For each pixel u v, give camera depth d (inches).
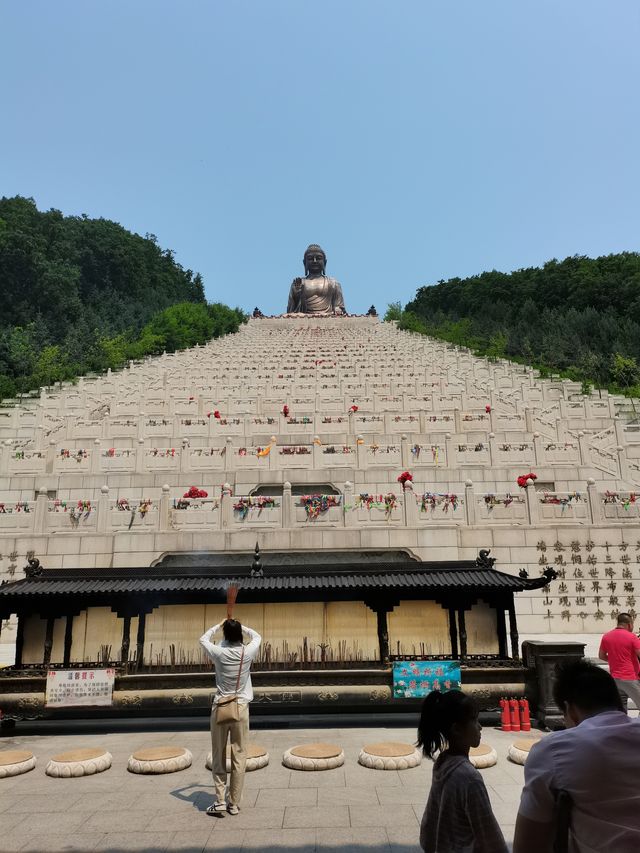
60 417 1574.8
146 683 463.2
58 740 441.1
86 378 2310.5
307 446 1190.9
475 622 513.7
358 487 1125.7
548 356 3169.3
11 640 837.8
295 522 951.6
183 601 498.3
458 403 1569.9
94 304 4493.1
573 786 136.7
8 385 2534.5
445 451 1167.0
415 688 459.8
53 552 937.5
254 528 951.0
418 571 512.7
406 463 1160.8
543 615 886.4
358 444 1176.2
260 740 428.8
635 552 907.4
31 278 3917.3
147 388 1857.8
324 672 463.8
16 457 1198.3
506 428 1386.6
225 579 499.2
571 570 904.3
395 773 358.9
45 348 3137.3
